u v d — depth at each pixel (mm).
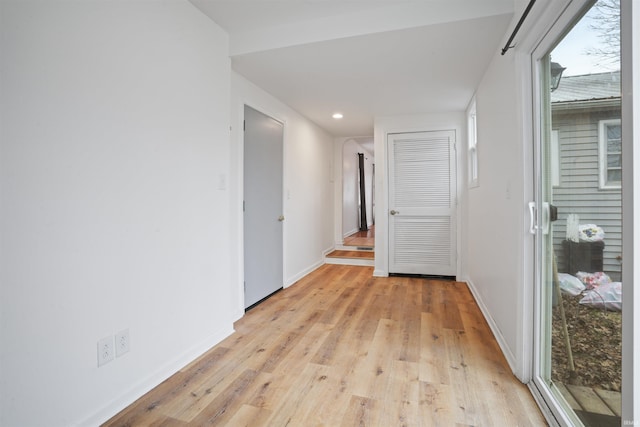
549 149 1501
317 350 2092
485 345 2148
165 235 1781
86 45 1356
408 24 2002
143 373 1635
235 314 2635
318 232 4785
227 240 2336
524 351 1690
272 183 3357
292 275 3857
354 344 2176
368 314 2766
